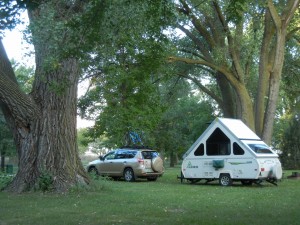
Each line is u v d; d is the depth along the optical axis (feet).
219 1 72.84
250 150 61.11
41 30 31.12
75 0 34.27
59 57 33.09
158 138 156.04
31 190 45.65
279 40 79.30
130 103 85.66
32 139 47.01
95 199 41.01
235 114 91.50
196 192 50.83
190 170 67.41
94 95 86.79
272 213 32.83
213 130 65.36
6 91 45.83
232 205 37.81
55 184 45.68
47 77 45.39
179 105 154.71
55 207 35.60
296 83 100.32
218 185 64.28
